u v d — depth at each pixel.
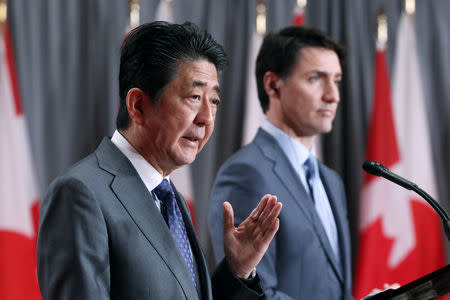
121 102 2.20
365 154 5.88
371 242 5.56
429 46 6.14
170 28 2.14
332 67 3.62
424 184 5.78
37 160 5.38
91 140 5.52
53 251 1.89
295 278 3.23
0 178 5.16
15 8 5.43
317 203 3.54
